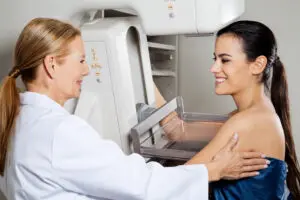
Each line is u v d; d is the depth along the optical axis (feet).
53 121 2.74
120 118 4.04
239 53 3.26
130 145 4.11
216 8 3.73
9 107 2.83
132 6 3.93
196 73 7.38
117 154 2.83
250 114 3.29
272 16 6.67
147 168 2.96
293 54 6.71
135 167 2.88
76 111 4.09
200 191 2.99
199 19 3.76
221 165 3.08
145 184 2.87
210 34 4.01
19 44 2.85
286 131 3.70
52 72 2.83
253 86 3.38
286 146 3.71
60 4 4.13
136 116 4.15
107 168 2.76
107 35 3.85
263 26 3.34
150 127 3.94
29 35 2.81
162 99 5.08
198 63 7.32
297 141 6.97
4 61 4.42
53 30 2.82
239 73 3.31
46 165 2.68
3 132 2.84
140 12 3.92
